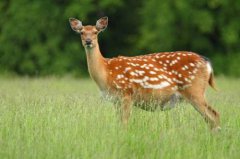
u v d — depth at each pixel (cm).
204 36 5150
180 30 5103
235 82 3812
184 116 1827
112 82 1939
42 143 1580
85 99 2052
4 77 4672
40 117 1795
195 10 5012
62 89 2791
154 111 1938
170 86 1947
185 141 1603
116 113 1900
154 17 5103
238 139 1694
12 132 1677
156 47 5100
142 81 1941
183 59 1962
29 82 3403
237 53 5156
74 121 1744
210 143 1639
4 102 2030
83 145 1558
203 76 1959
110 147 1535
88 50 1934
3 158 1493
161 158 1505
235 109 2020
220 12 5034
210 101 2181
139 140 1620
